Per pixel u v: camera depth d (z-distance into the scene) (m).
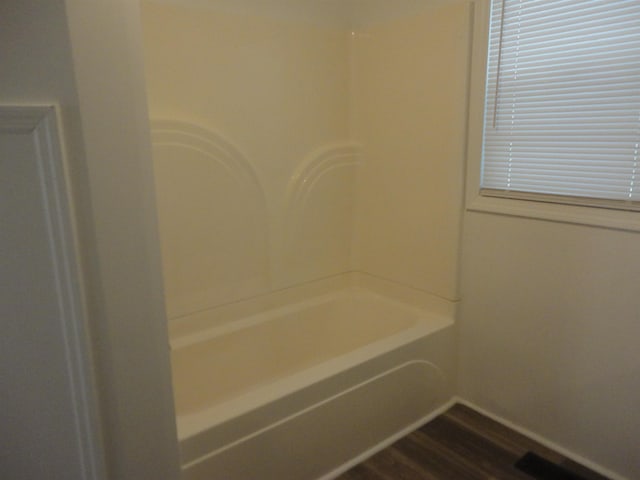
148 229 1.11
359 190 2.61
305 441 1.71
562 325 1.86
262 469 1.60
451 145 2.10
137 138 1.05
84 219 1.01
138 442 1.20
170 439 1.26
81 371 1.09
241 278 2.25
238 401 1.58
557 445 1.95
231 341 2.19
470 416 2.20
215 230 2.12
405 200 2.37
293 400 1.65
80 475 1.19
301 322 2.45
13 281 1.08
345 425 1.84
